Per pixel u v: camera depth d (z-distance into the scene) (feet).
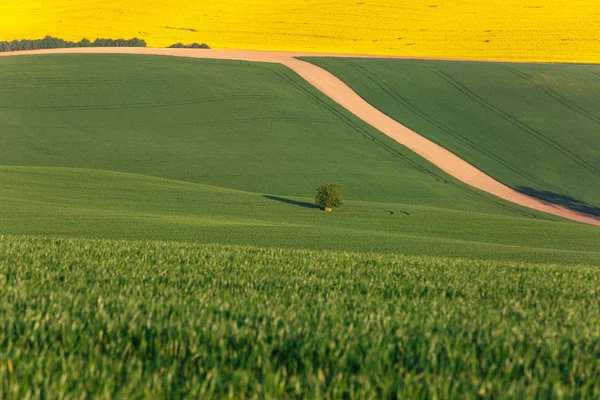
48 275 170.60
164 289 156.46
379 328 115.14
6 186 649.61
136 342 103.60
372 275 214.48
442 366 96.22
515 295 187.42
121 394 80.23
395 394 86.12
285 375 89.61
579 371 97.96
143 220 529.04
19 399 77.30
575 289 204.74
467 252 440.04
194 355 95.40
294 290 172.24
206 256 244.01
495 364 97.09
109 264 204.03
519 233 592.60
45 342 99.55
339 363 94.32
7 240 265.75
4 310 117.91
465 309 147.74
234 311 125.90
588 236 593.01
